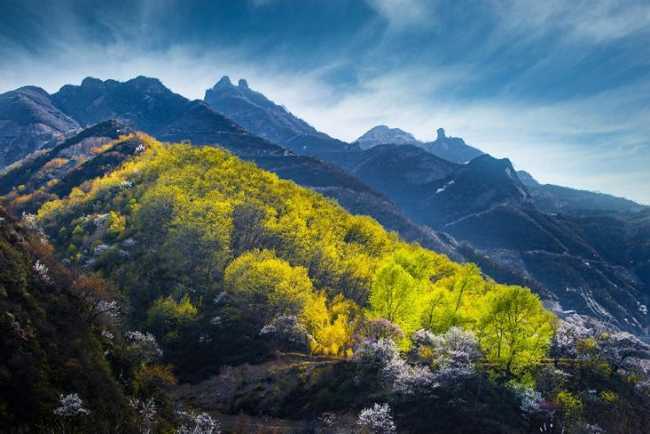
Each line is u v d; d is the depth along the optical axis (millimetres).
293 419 68438
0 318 45719
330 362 78750
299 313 97562
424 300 90312
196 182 155875
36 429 39656
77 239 135500
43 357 46188
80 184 196125
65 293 60094
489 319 77125
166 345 91125
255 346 90188
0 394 39969
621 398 72312
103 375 51281
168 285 108688
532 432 60156
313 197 182125
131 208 145000
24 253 61719
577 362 81250
